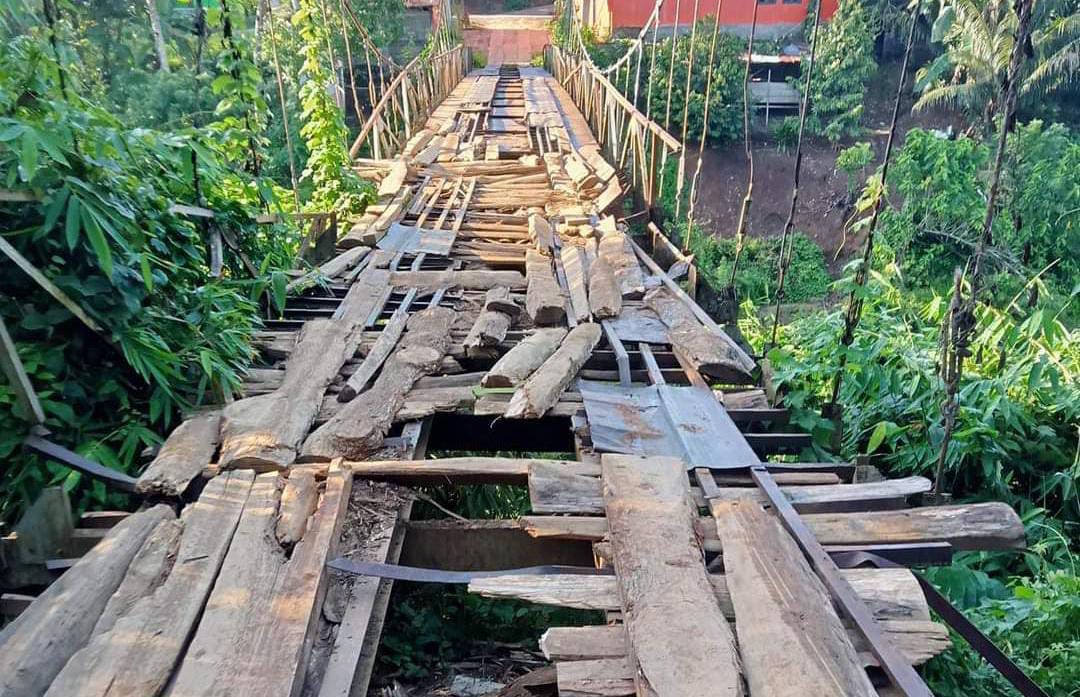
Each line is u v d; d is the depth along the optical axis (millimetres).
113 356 3186
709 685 1714
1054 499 4242
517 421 3527
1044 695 2086
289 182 11039
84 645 1931
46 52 3127
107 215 2951
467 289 4922
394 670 2941
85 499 2850
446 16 21297
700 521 2453
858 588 2127
